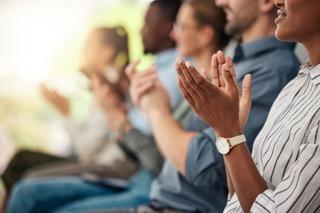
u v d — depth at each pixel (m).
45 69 5.28
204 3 3.23
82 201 3.50
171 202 2.81
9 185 4.12
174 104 3.29
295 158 1.52
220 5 2.77
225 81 1.60
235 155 1.58
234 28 2.67
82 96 4.54
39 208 3.56
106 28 4.48
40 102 5.21
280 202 1.47
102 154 4.23
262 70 2.47
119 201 3.43
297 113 1.59
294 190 1.45
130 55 4.45
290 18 1.62
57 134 5.08
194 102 1.61
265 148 1.64
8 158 5.22
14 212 3.56
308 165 1.44
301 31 1.62
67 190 3.59
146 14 3.86
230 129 1.59
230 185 1.84
